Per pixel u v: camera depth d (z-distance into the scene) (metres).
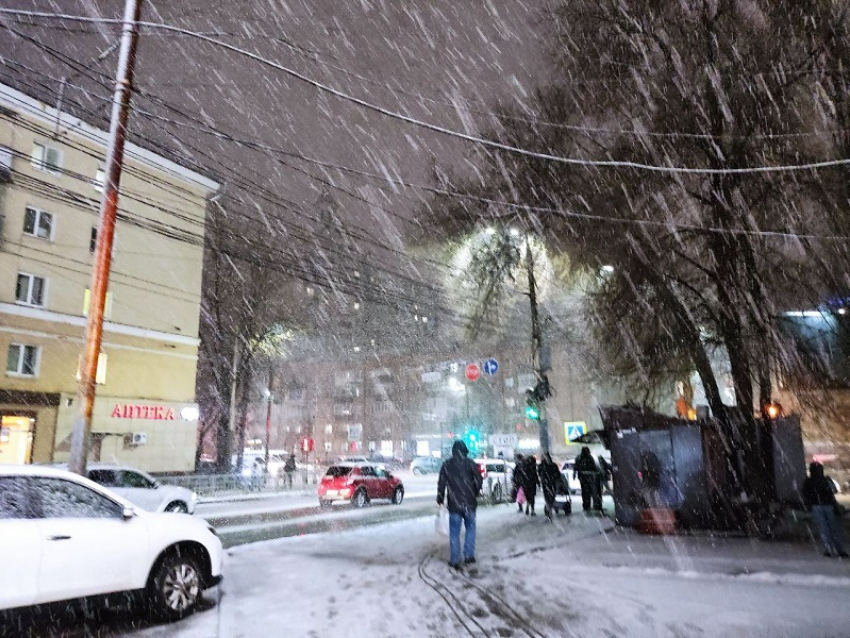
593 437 17.58
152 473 28.20
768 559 9.06
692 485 12.47
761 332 12.97
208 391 40.03
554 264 16.45
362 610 6.80
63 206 25.48
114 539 6.33
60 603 5.83
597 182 13.90
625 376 15.90
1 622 5.46
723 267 12.94
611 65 13.72
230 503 25.28
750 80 12.48
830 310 13.49
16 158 23.73
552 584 7.73
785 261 13.34
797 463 14.63
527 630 5.93
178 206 29.83
